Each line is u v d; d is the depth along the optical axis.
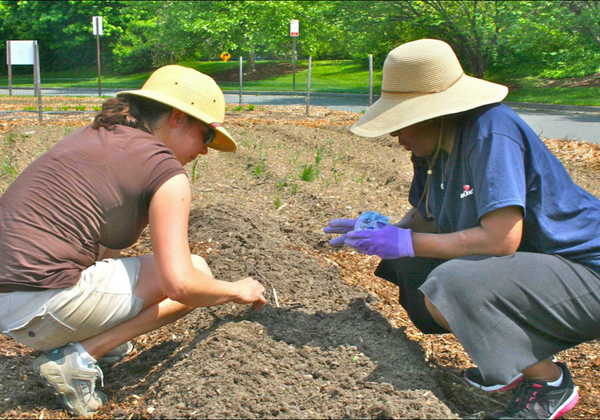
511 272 2.19
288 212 5.35
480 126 2.23
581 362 2.90
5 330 2.30
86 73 38.31
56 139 8.26
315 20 28.72
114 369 2.82
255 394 2.35
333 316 3.09
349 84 25.34
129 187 2.23
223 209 4.86
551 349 2.24
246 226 4.48
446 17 19.62
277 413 2.24
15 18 38.22
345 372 2.54
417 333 3.14
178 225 2.23
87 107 13.68
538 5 18.38
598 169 7.32
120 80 32.31
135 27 36.41
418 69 2.34
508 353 2.18
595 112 15.11
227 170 6.92
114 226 2.29
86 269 2.32
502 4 19.16
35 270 2.20
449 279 2.23
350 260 4.20
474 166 2.21
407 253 2.38
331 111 13.34
